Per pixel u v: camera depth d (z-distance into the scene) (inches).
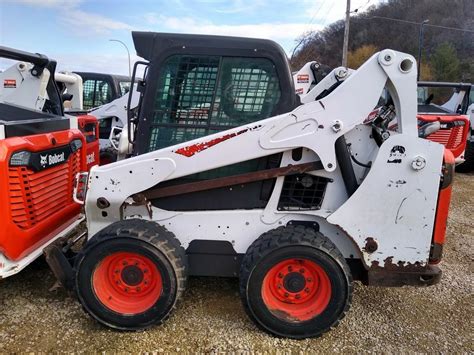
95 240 119.5
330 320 119.6
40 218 134.6
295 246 116.9
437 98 997.2
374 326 129.9
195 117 128.6
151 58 126.4
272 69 125.7
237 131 120.0
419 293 150.6
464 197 302.7
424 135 144.9
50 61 179.2
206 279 155.1
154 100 128.0
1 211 115.5
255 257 118.3
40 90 179.3
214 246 130.2
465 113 356.2
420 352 118.3
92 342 117.9
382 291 151.2
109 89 337.4
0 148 115.0
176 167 121.9
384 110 129.0
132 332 122.4
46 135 137.2
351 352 117.2
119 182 124.1
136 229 119.3
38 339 118.4
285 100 126.2
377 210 121.3
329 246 118.2
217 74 126.5
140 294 124.3
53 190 143.7
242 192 129.0
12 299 138.6
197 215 128.4
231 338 121.1
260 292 119.5
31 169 127.2
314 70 197.0
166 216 129.0
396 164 119.2
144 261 121.3
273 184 127.9
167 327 125.4
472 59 1787.6
